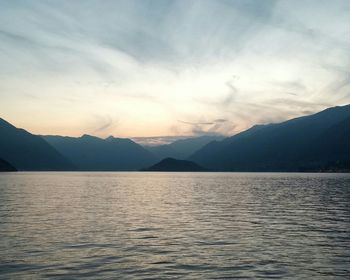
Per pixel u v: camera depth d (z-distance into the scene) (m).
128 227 33.34
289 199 66.62
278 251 23.78
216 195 77.06
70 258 21.59
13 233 29.50
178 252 23.45
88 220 37.56
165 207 51.75
